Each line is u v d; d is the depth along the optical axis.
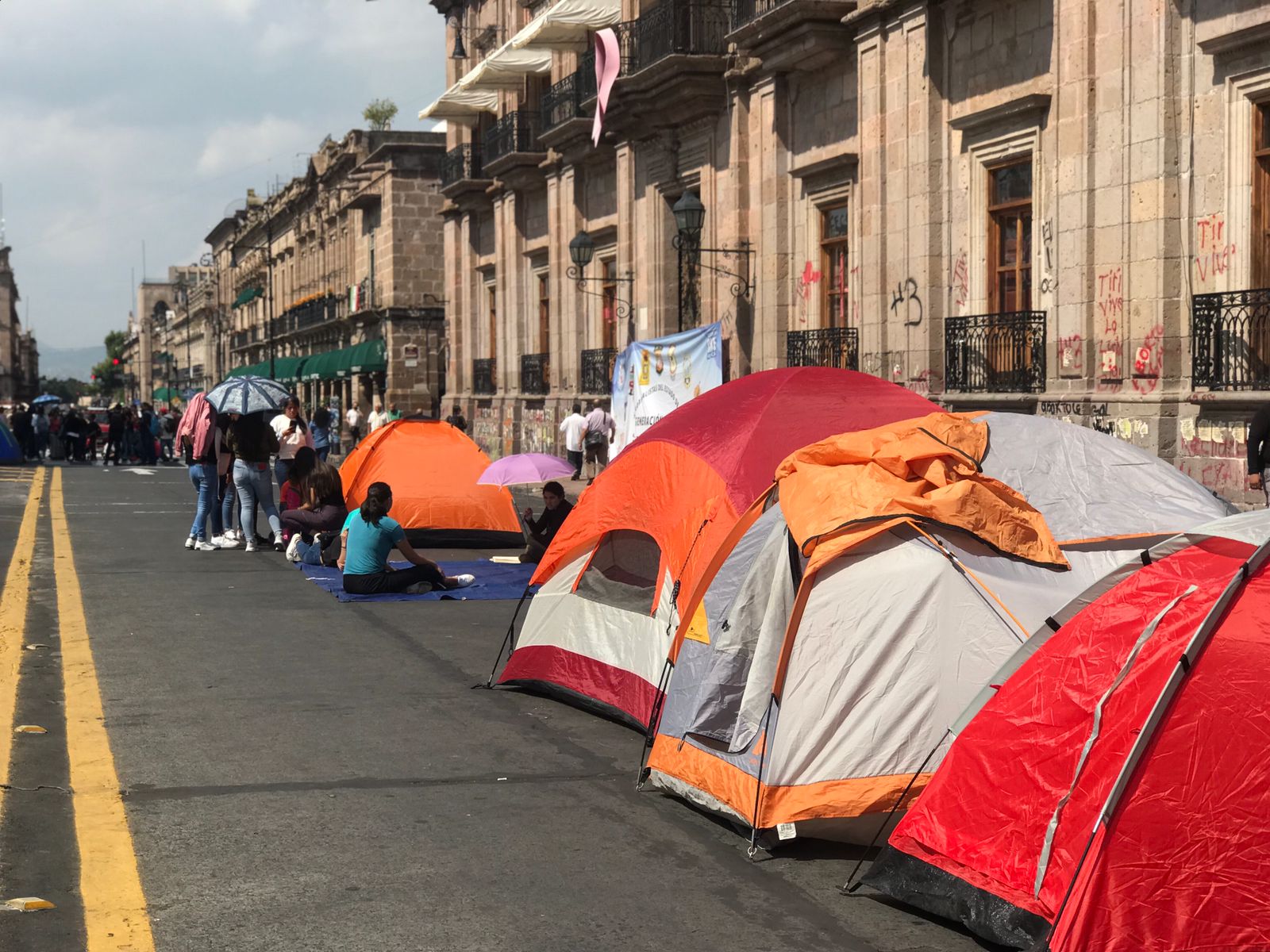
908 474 6.88
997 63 17.00
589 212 31.09
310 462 16.75
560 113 30.48
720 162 24.31
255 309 89.94
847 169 20.42
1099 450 7.57
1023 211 16.86
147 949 4.76
